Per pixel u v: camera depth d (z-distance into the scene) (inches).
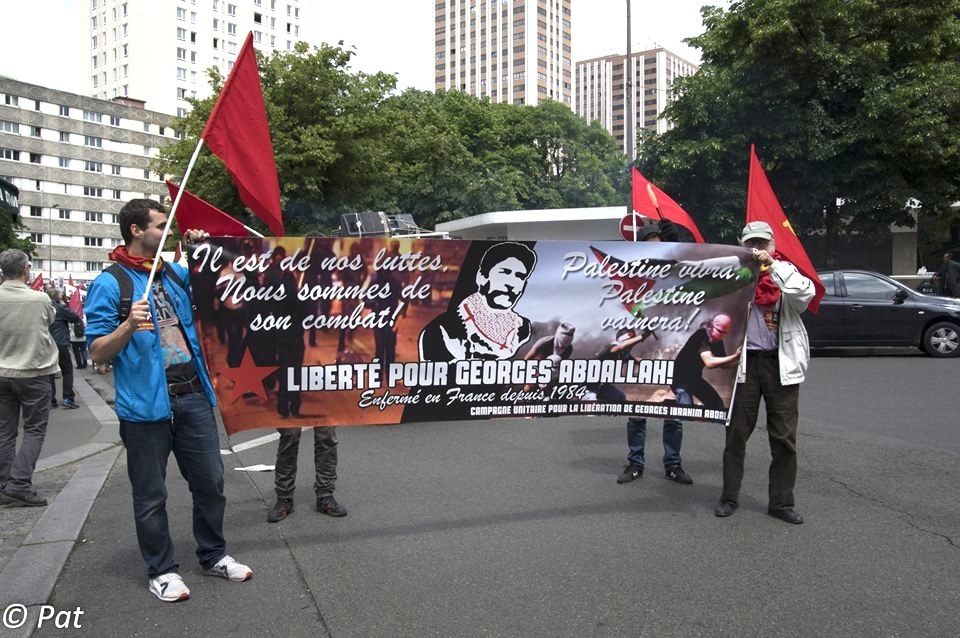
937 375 434.9
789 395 192.2
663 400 190.9
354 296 171.0
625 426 321.4
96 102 2913.4
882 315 524.4
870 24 689.0
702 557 168.1
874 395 376.2
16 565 167.6
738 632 132.7
